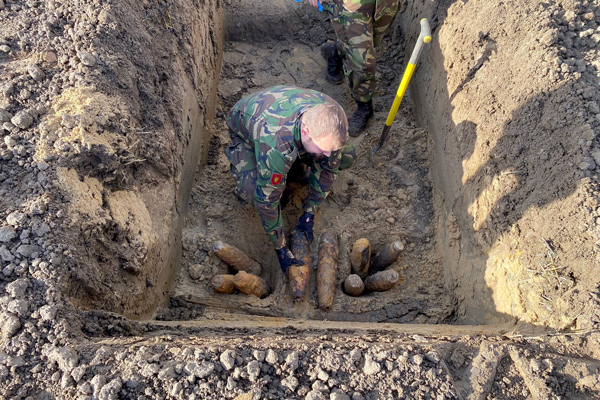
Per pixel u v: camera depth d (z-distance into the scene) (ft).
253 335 8.57
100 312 8.05
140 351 7.12
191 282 11.77
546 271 8.63
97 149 8.99
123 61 10.32
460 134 11.93
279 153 9.35
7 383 6.75
